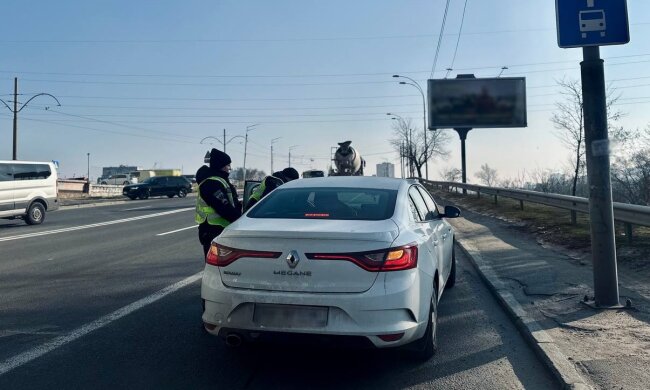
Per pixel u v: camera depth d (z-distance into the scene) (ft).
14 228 58.85
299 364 15.55
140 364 15.57
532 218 48.88
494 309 21.50
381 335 13.03
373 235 13.53
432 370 15.01
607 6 19.19
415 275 13.94
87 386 13.98
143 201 120.67
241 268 13.96
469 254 32.63
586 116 19.72
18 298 23.80
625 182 81.35
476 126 114.83
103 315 20.85
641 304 20.02
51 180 65.36
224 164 20.59
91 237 47.67
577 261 28.86
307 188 17.71
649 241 30.04
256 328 13.55
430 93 115.14
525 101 114.42
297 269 13.46
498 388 13.78
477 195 82.43
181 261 33.53
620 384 13.33
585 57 19.61
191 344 17.35
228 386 14.03
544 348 15.64
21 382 14.24
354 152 99.19
